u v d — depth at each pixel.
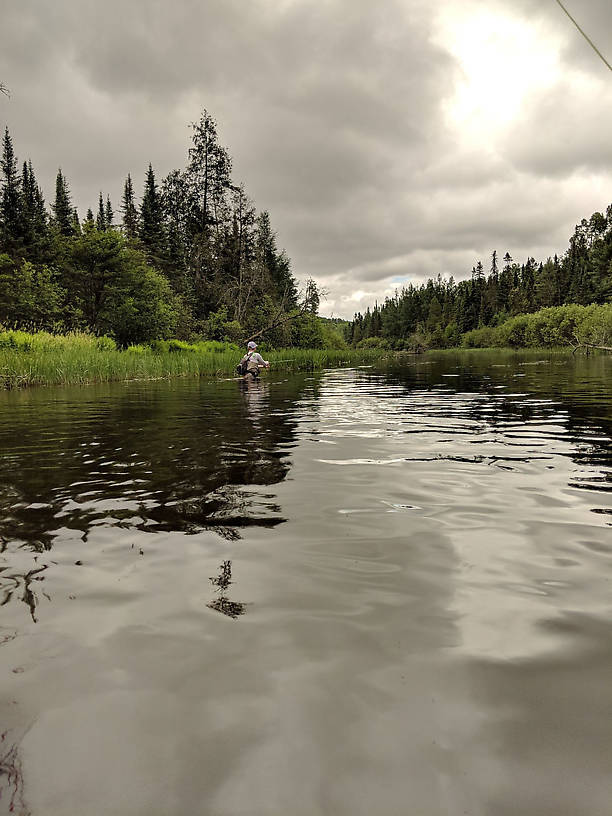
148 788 0.96
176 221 43.97
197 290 39.53
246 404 8.09
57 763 1.02
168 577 1.90
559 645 1.41
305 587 1.80
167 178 43.16
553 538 2.22
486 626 1.52
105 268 27.45
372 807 0.90
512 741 1.06
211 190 42.59
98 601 1.72
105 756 1.04
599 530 2.31
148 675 1.31
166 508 2.71
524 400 8.09
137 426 5.75
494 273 107.88
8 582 1.87
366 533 2.32
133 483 3.23
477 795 0.92
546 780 0.96
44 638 1.50
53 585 1.84
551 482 3.15
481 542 2.19
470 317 105.06
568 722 1.11
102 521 2.52
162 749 1.05
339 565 1.98
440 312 110.38
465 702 1.18
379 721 1.12
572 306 53.00
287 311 35.69
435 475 3.34
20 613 1.64
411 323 118.25
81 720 1.15
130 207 55.41
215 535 2.32
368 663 1.34
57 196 53.72
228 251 38.38
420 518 2.51
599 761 1.00
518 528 2.35
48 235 40.50
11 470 3.62
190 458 3.95
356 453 4.08
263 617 1.60
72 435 5.17
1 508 2.74
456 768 0.99
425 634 1.48
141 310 28.48
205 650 1.42
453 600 1.68
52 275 28.17
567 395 8.73
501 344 63.44
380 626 1.53
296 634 1.50
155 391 11.14
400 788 0.94
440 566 1.95
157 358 20.39
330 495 2.92
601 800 0.91
